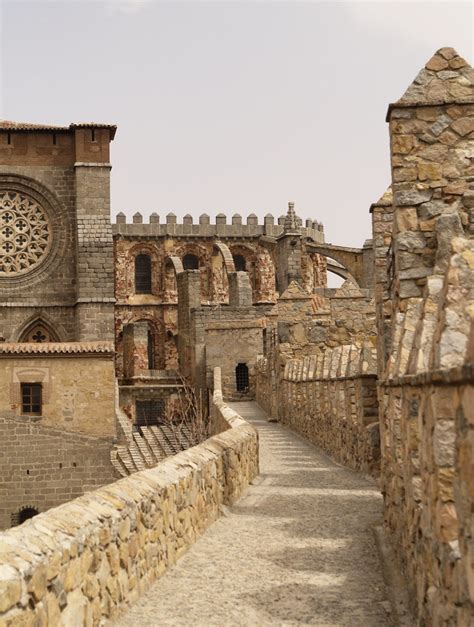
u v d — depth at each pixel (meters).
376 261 18.89
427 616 8.25
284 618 9.58
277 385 46.28
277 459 27.73
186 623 9.40
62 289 64.31
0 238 64.31
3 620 6.24
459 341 7.38
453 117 14.62
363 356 22.56
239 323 66.25
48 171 65.06
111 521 9.43
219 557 12.84
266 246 90.44
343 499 18.23
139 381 77.06
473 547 6.06
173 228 94.31
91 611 8.44
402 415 10.98
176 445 56.81
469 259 7.68
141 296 92.81
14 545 7.12
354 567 11.91
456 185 14.48
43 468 49.41
